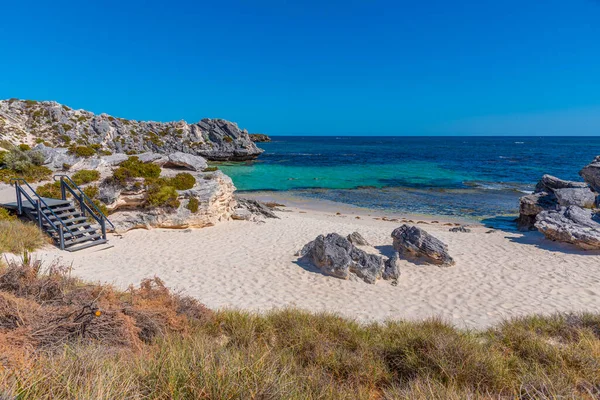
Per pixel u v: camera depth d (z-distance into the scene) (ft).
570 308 29.17
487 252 46.52
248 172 163.84
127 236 47.67
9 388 8.98
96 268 35.04
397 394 13.33
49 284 20.89
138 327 17.51
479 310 28.99
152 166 58.85
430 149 350.23
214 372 11.35
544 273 38.63
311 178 144.15
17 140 151.33
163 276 34.37
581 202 60.64
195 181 58.34
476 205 92.94
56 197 48.73
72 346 14.24
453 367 15.75
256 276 35.94
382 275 36.78
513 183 128.36
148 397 10.50
